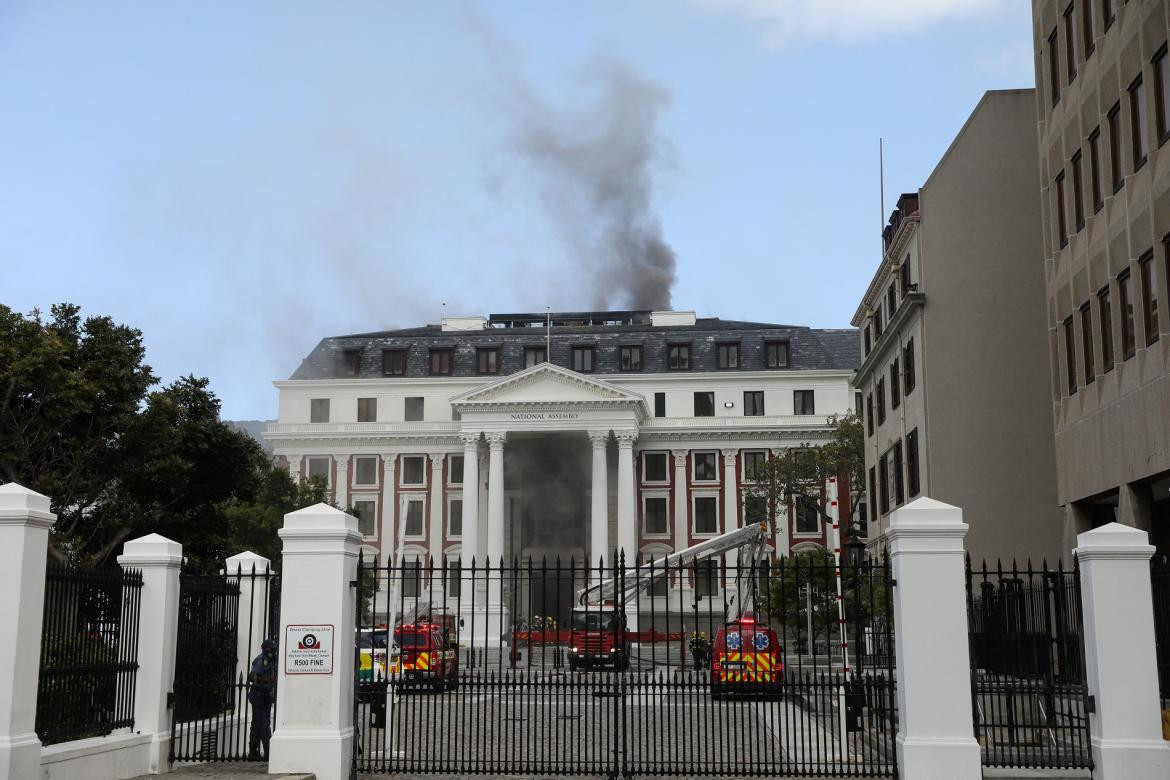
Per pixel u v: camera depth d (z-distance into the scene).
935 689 12.90
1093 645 13.01
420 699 14.99
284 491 57.06
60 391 29.55
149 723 14.25
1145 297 22.27
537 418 73.69
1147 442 22.00
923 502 13.33
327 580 13.85
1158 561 14.19
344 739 13.61
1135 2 22.30
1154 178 21.53
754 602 15.28
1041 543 35.06
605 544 71.81
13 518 11.87
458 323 87.19
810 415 77.12
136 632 14.38
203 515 34.78
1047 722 15.05
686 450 77.88
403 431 78.00
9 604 11.75
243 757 14.84
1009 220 36.94
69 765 12.46
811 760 14.48
